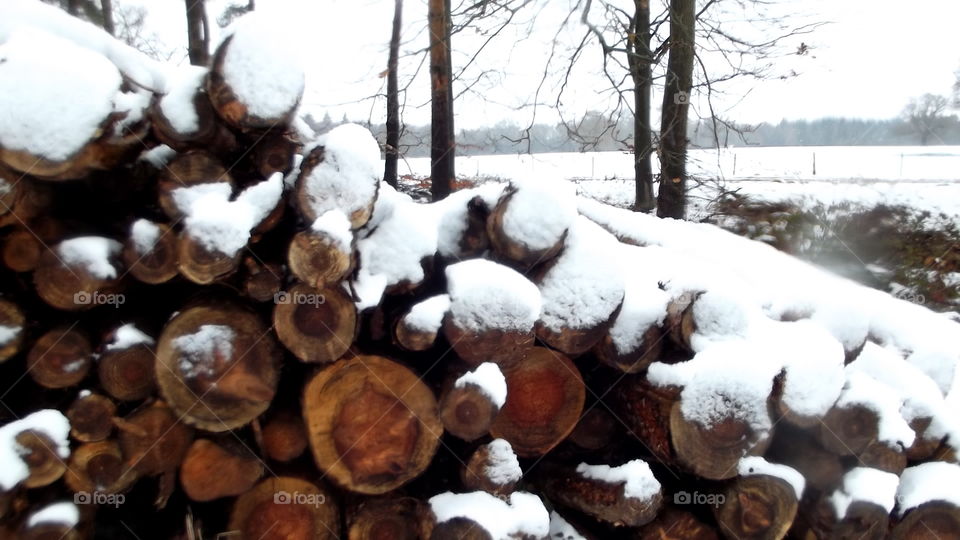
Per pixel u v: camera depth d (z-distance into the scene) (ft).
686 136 24.98
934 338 9.78
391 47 27.30
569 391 7.38
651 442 7.22
